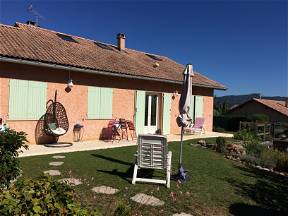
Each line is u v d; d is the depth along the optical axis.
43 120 13.29
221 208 6.34
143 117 17.59
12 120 12.31
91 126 15.09
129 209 3.75
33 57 12.32
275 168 11.73
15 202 2.83
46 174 3.57
